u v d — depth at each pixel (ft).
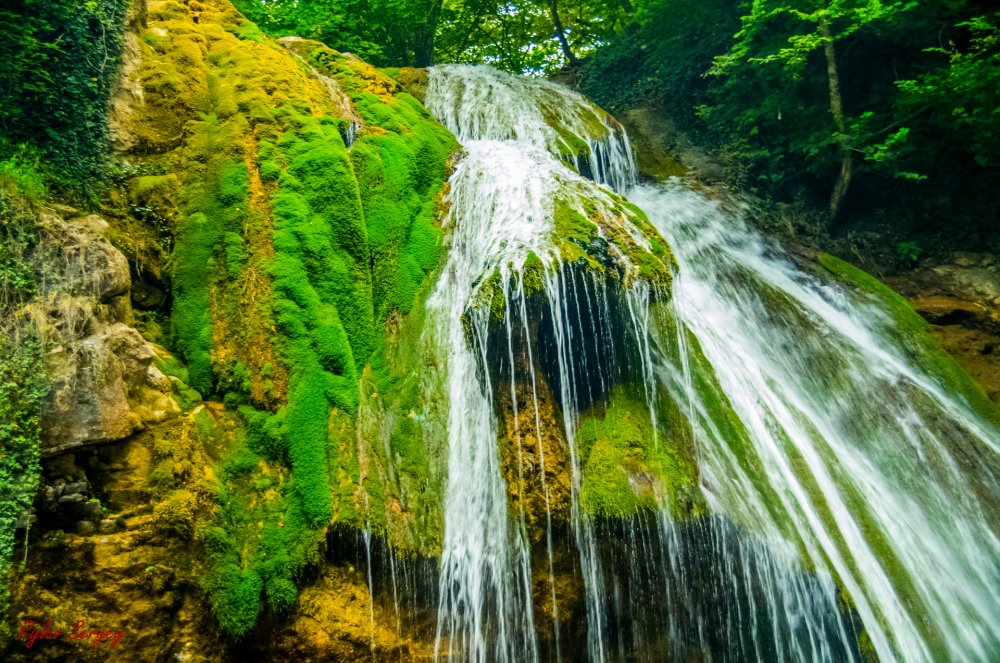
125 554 14.29
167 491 15.25
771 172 39.19
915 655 18.90
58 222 16.21
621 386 20.39
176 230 20.13
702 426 20.75
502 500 18.21
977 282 33.53
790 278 31.55
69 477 14.26
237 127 21.98
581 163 32.96
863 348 28.19
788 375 25.68
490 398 19.24
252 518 16.19
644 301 21.02
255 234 20.11
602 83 50.42
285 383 18.07
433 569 17.30
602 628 18.17
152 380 16.53
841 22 36.52
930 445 25.12
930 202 36.52
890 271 35.63
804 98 39.42
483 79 37.52
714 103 43.57
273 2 37.17
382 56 46.21
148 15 24.57
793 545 19.03
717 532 18.44
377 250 22.38
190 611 14.80
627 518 17.52
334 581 16.07
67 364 14.65
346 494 16.85
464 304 22.45
